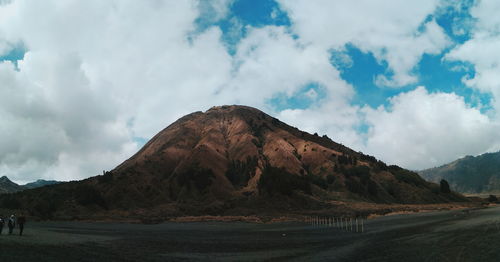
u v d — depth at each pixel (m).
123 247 44.94
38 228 80.00
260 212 135.00
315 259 35.28
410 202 192.25
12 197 154.50
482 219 75.94
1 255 32.38
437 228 61.91
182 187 171.25
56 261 31.86
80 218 126.12
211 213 137.88
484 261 30.27
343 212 132.12
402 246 41.47
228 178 189.62
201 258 37.00
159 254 39.62
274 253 40.53
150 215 133.75
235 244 49.84
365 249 40.97
